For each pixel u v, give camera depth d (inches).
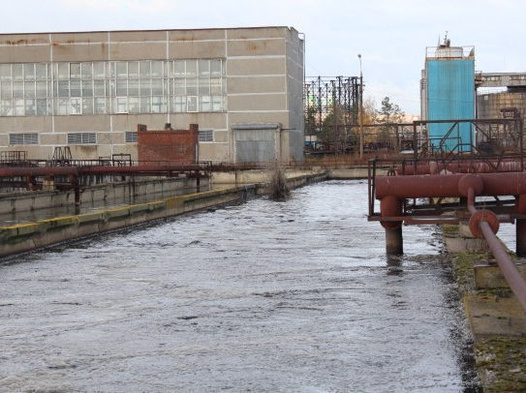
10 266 733.3
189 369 368.8
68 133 3112.7
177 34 3065.9
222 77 3065.9
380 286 587.5
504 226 1074.7
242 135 3073.3
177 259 778.8
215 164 2970.0
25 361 386.3
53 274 680.4
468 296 466.9
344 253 799.7
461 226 774.5
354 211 1449.3
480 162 844.0
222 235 1027.9
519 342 359.6
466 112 3186.5
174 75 3083.2
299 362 377.4
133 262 758.5
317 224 1174.3
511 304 438.9
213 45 3058.6
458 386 334.3
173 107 3088.1
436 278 615.2
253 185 1967.3
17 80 3120.1
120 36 3080.7
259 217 1337.4
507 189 642.8
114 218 1098.7
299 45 3366.1
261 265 723.4
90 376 359.6
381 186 667.4
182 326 462.3
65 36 3100.4
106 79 3097.9
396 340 416.2
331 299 540.4
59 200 1498.5
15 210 1334.9
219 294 570.3
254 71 3053.6
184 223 1229.7
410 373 355.3
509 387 297.0
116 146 3102.9
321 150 3951.8
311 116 4741.6
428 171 901.2
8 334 446.0
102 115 3100.4
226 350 402.3
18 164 2080.5
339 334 433.7
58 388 341.7
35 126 3122.5
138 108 3097.9
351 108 4680.1
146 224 1208.8
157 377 356.8
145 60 3085.6
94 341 426.9
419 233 956.0
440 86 3193.9
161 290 591.5
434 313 482.9
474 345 369.7
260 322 470.0
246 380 350.0
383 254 778.2
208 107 3078.2
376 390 332.5
